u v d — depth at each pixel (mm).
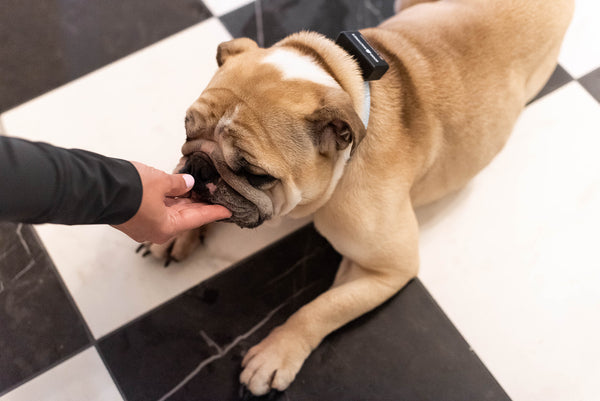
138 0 1748
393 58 1145
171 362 1341
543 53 1313
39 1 1735
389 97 1110
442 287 1438
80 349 1342
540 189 1543
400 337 1383
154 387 1317
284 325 1291
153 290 1408
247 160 919
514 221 1507
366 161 1093
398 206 1167
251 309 1403
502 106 1260
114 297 1396
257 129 914
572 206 1522
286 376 1258
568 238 1486
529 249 1476
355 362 1354
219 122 927
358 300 1261
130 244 1454
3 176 727
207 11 1741
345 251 1255
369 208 1130
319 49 1053
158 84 1648
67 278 1410
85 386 1311
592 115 1630
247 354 1302
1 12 1720
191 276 1428
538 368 1357
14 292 1391
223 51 1073
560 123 1620
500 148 1382
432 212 1516
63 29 1720
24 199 750
